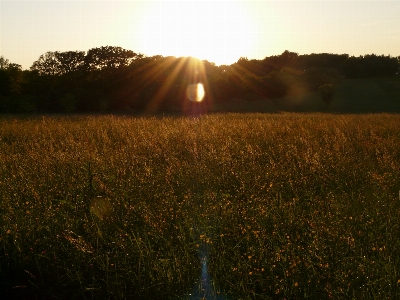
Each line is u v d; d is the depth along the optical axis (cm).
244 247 451
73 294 404
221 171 766
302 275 383
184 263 421
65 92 5681
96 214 516
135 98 5762
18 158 864
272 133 1388
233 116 3009
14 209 525
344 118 2388
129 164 783
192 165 812
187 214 521
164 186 639
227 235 466
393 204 555
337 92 7894
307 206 565
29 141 1201
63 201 527
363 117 2617
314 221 475
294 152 955
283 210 520
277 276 386
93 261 428
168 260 416
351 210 540
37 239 458
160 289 393
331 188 673
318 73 8369
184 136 1263
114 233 478
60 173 723
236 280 395
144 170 742
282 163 838
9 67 6162
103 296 397
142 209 528
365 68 10419
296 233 454
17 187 607
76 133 1431
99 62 6469
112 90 5869
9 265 436
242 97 7388
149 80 5962
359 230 469
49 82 6369
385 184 661
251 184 648
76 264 421
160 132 1383
